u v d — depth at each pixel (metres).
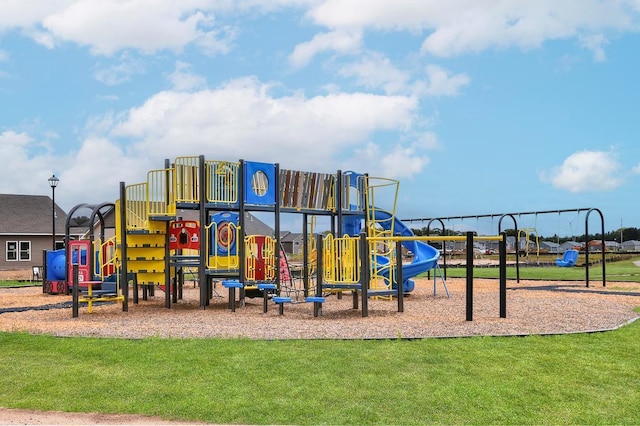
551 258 49.62
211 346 7.66
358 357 6.97
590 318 10.84
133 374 6.34
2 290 20.92
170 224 14.28
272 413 5.14
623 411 5.21
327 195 16.27
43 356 7.32
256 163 14.62
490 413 5.13
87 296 13.21
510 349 7.44
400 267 12.45
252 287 14.50
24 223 37.44
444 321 10.52
